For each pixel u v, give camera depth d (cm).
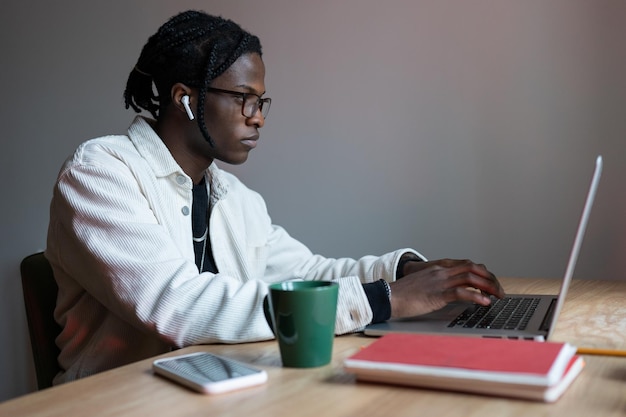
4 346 296
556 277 221
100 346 139
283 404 75
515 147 224
